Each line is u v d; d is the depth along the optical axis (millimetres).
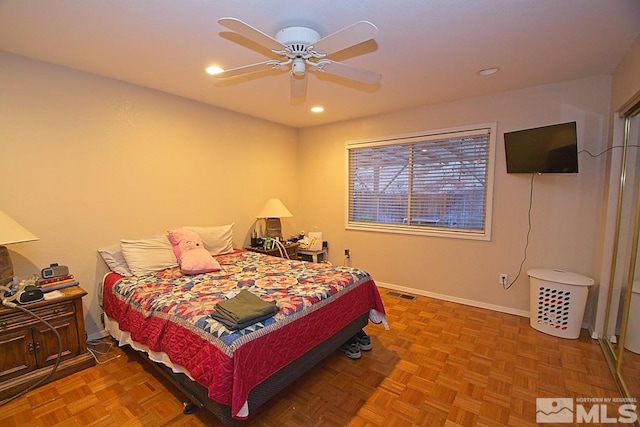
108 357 2398
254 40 1614
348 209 4387
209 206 3576
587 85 2721
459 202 3527
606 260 2568
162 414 1803
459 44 2064
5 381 1938
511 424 1722
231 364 1469
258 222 4184
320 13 1691
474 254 3428
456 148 3486
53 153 2432
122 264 2656
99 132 2666
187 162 3326
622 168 2451
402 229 3918
